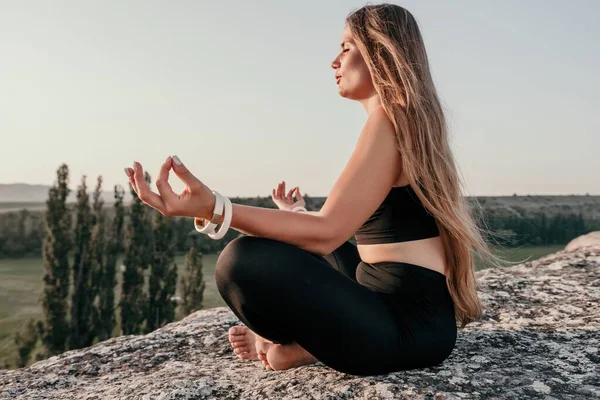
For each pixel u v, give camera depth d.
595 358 2.36
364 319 1.88
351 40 2.18
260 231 1.87
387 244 2.06
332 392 1.93
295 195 3.04
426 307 2.03
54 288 33.69
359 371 2.00
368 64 2.09
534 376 2.11
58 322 33.53
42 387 2.64
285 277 1.82
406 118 1.98
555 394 1.92
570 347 2.53
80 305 35.28
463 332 2.85
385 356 1.94
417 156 1.96
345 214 1.89
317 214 1.90
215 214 1.83
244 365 2.59
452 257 2.15
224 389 2.16
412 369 2.13
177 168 1.78
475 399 1.84
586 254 4.79
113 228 37.84
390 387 1.91
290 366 2.32
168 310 37.59
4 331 39.16
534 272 4.29
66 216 34.25
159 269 37.59
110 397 2.25
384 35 2.06
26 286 56.78
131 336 3.46
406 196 2.03
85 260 35.72
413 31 2.11
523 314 3.19
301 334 1.91
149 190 1.82
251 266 1.83
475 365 2.25
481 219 2.26
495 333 2.79
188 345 3.15
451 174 2.05
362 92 2.20
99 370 2.84
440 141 2.05
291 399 1.93
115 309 36.84
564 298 3.48
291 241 1.89
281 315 1.88
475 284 2.27
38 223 75.00
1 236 73.31
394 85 2.01
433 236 2.09
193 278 37.25
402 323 1.98
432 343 2.01
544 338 2.70
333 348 1.91
